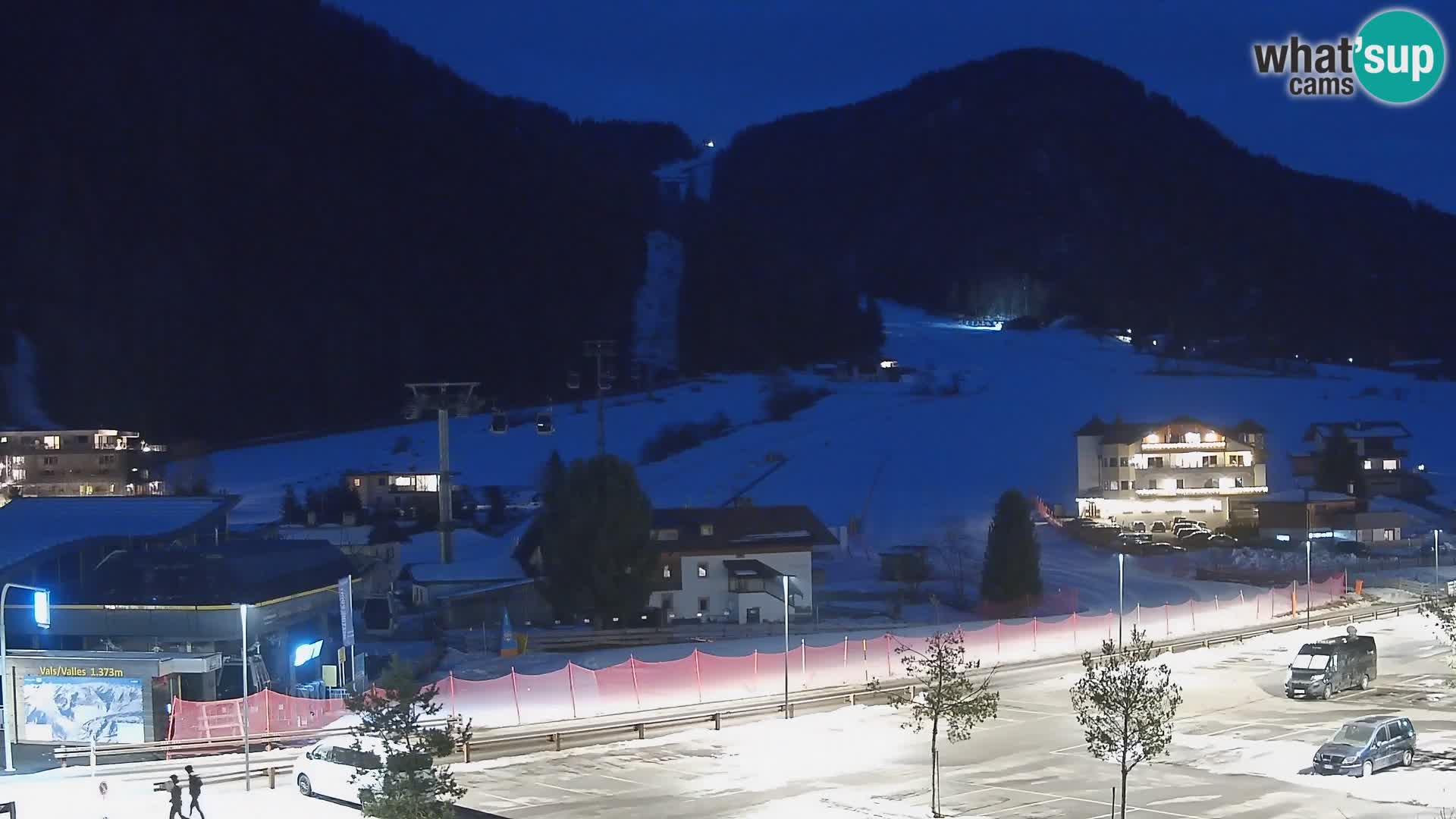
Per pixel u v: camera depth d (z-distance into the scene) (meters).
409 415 97.19
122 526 65.19
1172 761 43.53
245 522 132.12
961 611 85.75
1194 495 125.38
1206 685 58.72
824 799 38.75
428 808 29.28
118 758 45.72
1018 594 84.25
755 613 79.31
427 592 83.19
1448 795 37.97
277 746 46.59
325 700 50.94
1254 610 83.06
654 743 47.28
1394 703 54.03
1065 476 143.62
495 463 177.50
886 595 91.00
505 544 107.81
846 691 56.69
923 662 41.56
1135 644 38.97
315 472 179.62
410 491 140.88
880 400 190.12
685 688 58.41
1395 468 143.50
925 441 160.12
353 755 37.59
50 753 46.41
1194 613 78.56
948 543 110.44
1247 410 184.12
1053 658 66.19
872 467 147.75
